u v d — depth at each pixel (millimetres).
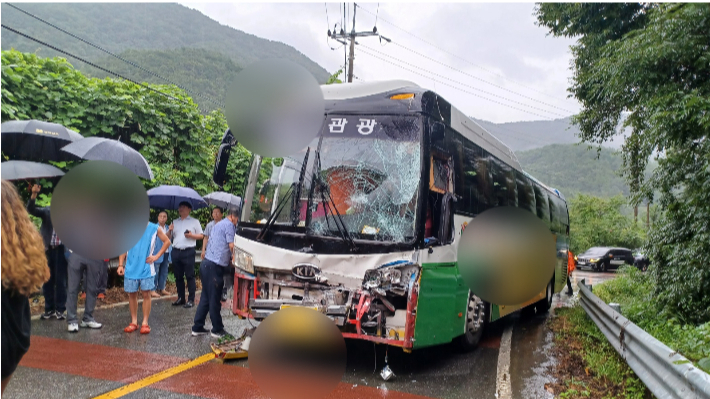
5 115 8961
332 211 5473
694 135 7746
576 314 10273
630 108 10008
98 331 6938
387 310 5246
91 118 10758
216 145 14492
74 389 4602
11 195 1777
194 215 13109
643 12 12258
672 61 8258
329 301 5250
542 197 11422
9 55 9531
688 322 8352
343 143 5633
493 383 5555
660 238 9367
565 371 6117
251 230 5871
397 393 5023
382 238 5277
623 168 11742
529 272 5211
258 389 4809
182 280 9352
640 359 5000
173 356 5859
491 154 8039
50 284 7477
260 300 5312
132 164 7793
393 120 5582
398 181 5387
